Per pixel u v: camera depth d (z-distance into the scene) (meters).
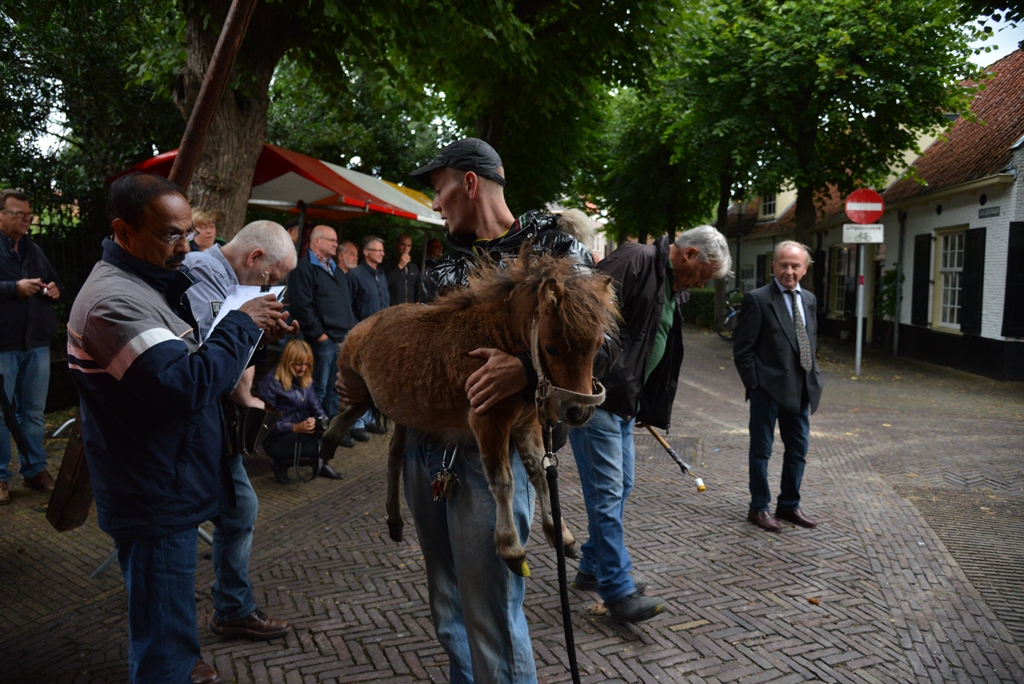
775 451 6.85
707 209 24.33
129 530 2.16
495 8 6.95
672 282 3.51
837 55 12.38
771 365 4.54
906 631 3.33
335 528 4.61
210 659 2.98
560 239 2.24
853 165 14.98
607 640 3.21
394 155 16.70
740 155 14.02
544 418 1.80
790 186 15.58
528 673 2.09
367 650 3.08
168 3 7.66
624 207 23.55
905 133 13.98
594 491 3.23
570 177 14.38
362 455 6.50
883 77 12.49
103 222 9.61
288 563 4.04
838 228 17.91
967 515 5.05
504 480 1.87
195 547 2.33
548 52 10.05
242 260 2.96
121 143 9.68
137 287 2.12
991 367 11.72
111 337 2.00
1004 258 11.45
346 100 8.07
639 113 19.89
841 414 8.73
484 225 2.33
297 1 6.14
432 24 6.67
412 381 2.01
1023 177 11.09
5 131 8.30
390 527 2.60
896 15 12.38
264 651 3.06
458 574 2.09
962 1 6.89
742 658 3.07
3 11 7.25
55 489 2.88
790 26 12.74
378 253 7.36
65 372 6.92
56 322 5.10
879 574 3.98
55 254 8.16
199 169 6.27
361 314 7.19
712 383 11.08
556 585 3.78
